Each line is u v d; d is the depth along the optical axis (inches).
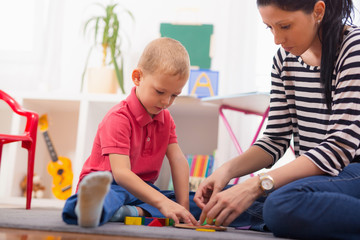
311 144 52.1
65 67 110.6
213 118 110.1
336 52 48.6
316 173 44.6
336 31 47.8
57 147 110.3
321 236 39.0
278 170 44.7
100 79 100.9
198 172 95.5
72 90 110.1
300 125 53.1
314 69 51.9
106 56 109.1
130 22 110.6
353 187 42.9
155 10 110.7
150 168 57.7
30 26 111.0
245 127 101.3
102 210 40.8
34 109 102.4
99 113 100.6
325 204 38.5
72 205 41.4
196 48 107.7
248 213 53.3
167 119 58.8
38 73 107.1
